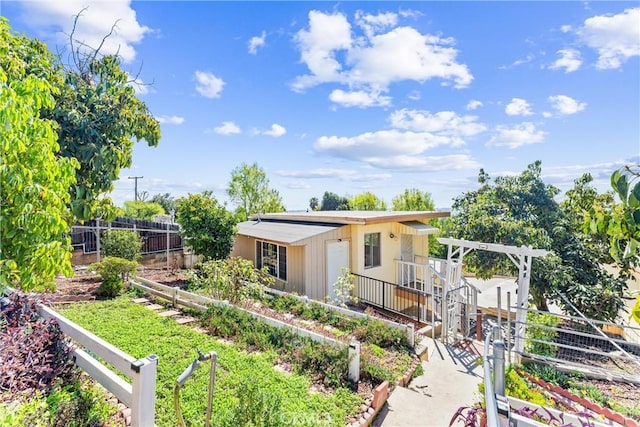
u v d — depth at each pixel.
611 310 9.60
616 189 2.08
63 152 5.77
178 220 12.85
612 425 3.65
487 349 3.27
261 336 6.49
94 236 13.98
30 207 3.35
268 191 26.45
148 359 3.23
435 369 6.48
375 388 5.08
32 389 3.38
